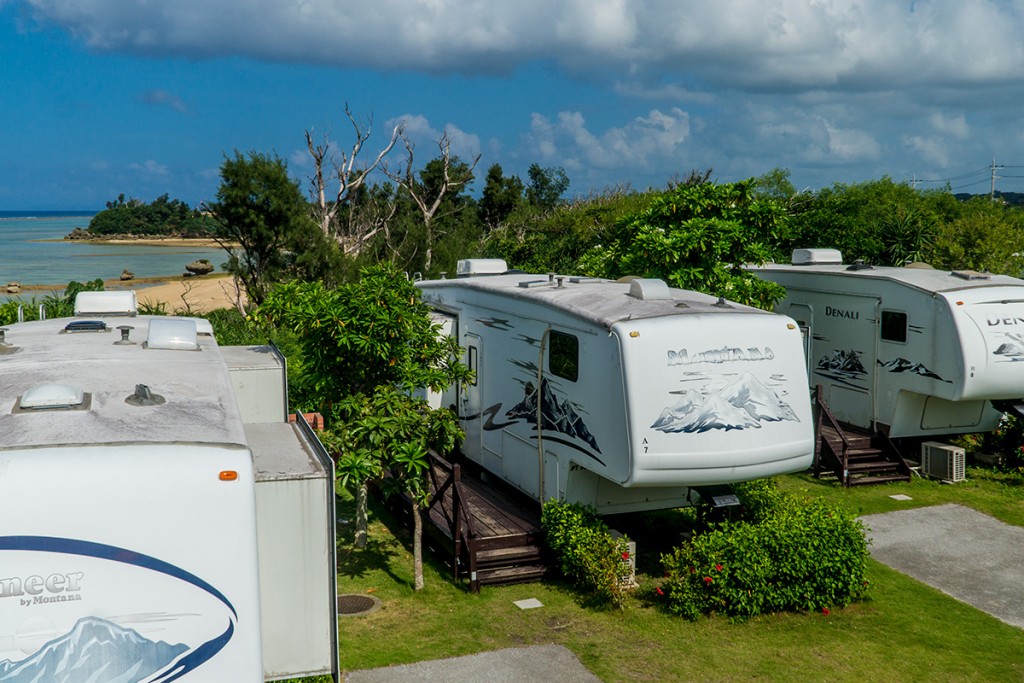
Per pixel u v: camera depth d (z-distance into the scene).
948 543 11.01
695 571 8.80
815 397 13.74
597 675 7.57
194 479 5.08
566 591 9.36
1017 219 31.47
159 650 4.95
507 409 11.20
